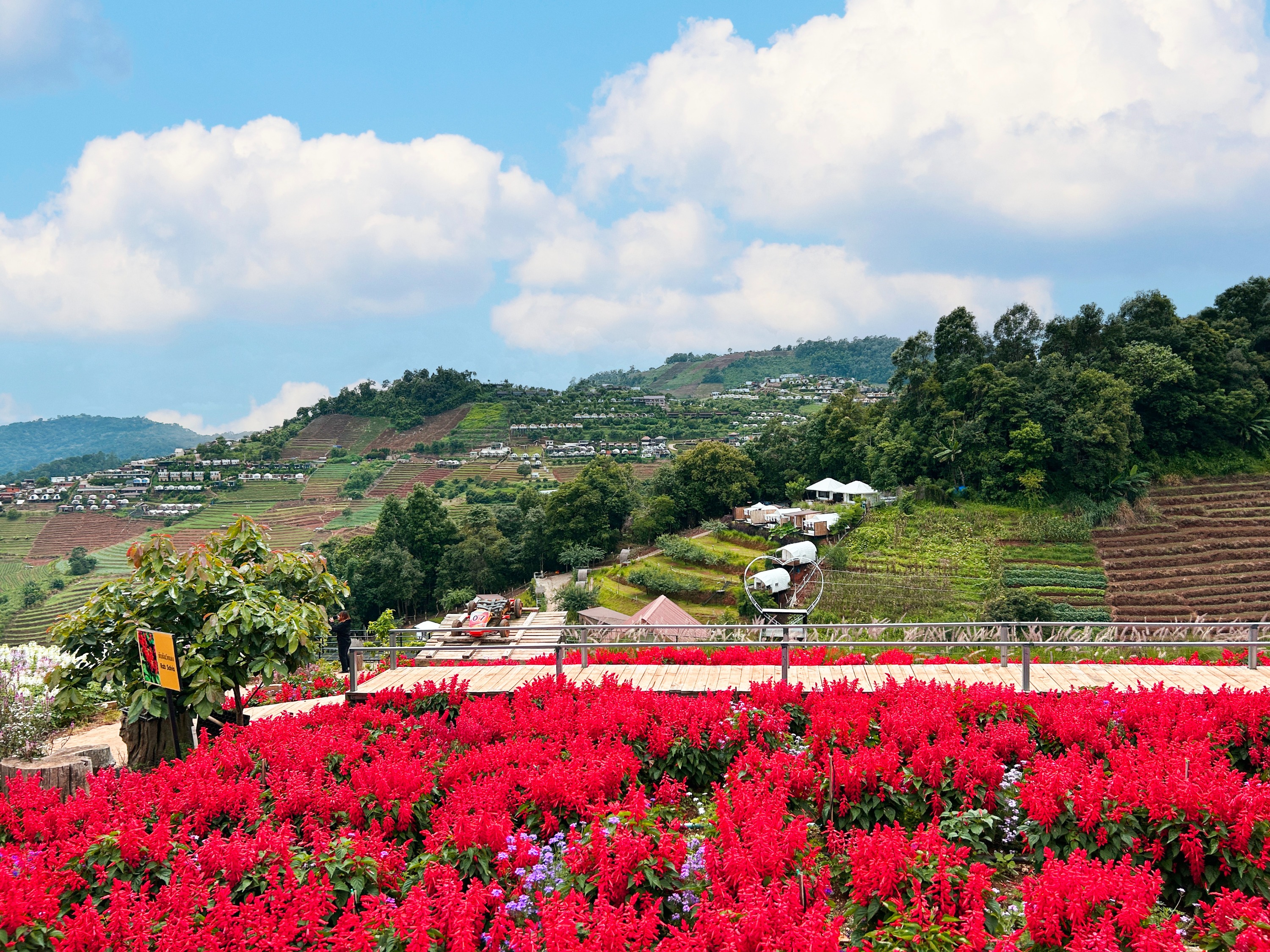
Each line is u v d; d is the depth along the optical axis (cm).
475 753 836
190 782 752
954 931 502
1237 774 657
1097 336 6334
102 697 1030
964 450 5797
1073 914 497
